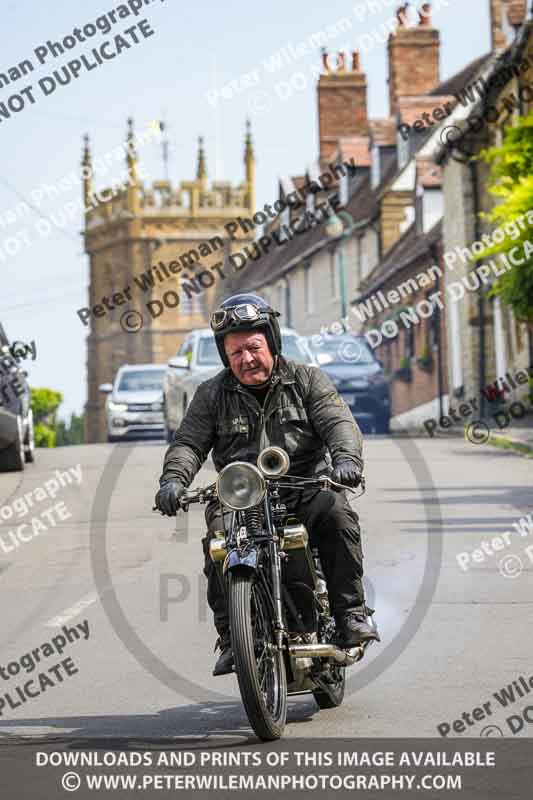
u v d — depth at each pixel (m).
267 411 21.88
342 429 21.62
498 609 31.03
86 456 87.06
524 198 85.06
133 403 121.62
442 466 69.50
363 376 108.19
